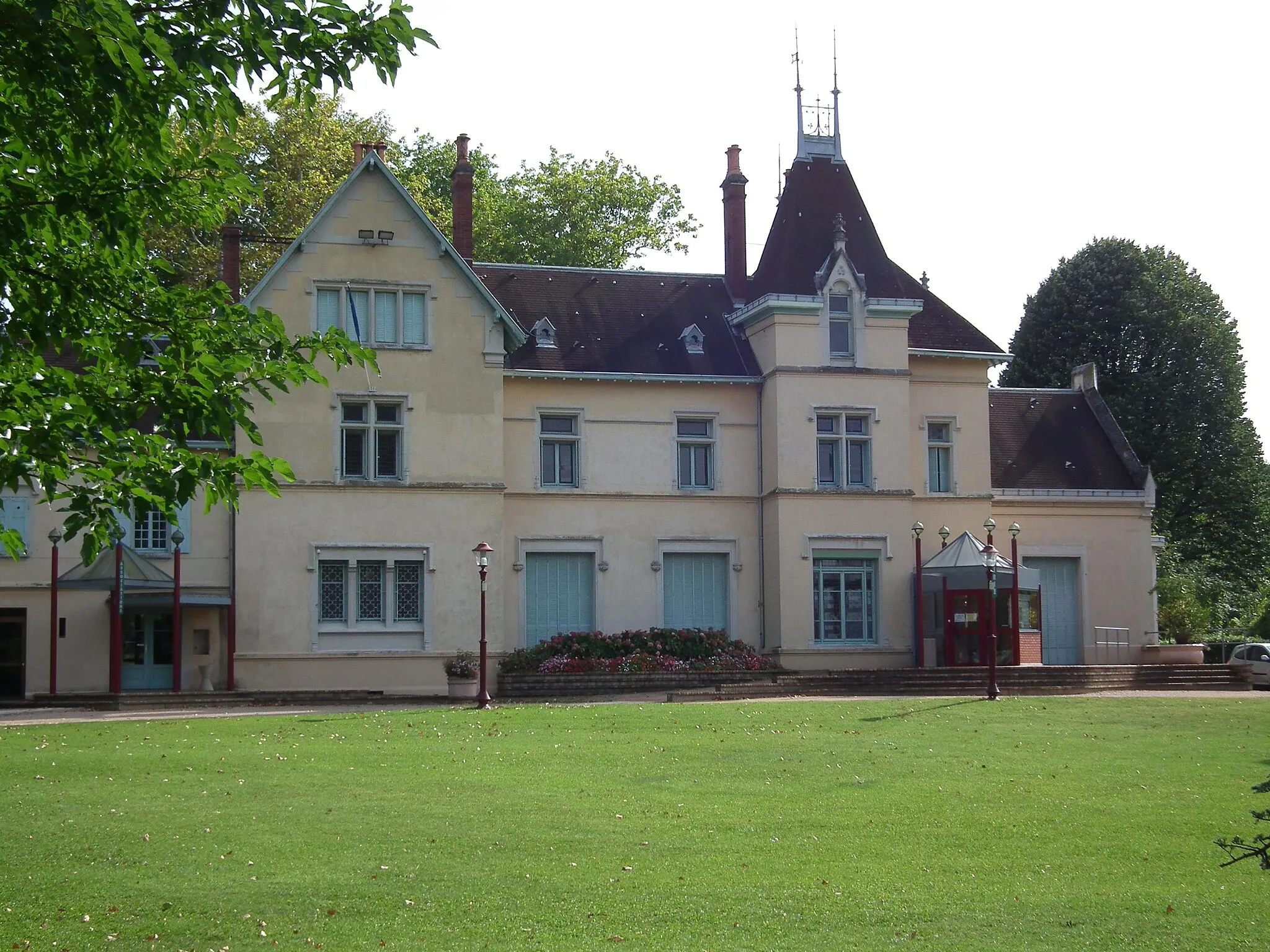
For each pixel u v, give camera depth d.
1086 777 20.23
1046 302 57.22
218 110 10.05
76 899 13.02
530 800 18.05
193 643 33.69
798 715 27.03
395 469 34.66
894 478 37.72
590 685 33.56
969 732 24.98
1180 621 43.41
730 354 38.62
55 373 10.22
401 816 16.88
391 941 11.70
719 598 37.59
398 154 54.12
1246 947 11.64
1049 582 41.00
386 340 34.59
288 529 33.69
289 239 39.84
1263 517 54.41
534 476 36.50
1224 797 18.62
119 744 22.81
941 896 13.29
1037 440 43.00
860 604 37.47
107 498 10.38
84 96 9.19
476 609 34.66
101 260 10.85
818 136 40.09
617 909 12.70
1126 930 12.13
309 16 10.15
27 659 32.91
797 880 13.86
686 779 19.80
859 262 38.72
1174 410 53.59
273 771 20.12
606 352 37.66
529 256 54.75
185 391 10.42
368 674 33.81
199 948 11.57
